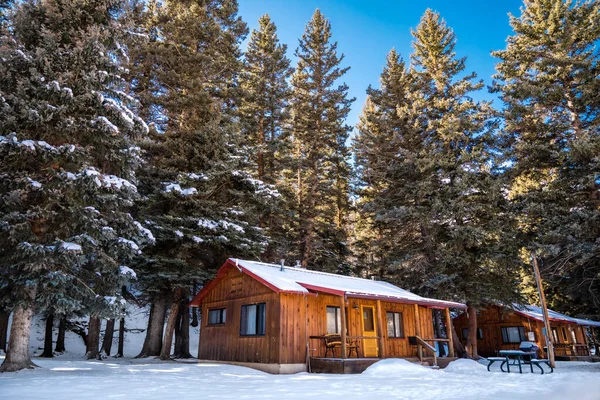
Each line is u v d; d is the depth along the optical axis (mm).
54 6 12031
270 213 21000
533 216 17641
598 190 17000
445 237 20688
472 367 14664
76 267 11664
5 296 10781
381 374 11578
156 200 16984
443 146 21391
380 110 25203
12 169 11125
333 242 26766
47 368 11078
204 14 21797
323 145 26688
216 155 17625
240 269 14680
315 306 14289
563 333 26938
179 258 16328
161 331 18953
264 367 13008
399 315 17234
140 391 7332
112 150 12430
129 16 13945
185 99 18172
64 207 11078
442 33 23828
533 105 18406
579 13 19328
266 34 27688
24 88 10789
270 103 24438
